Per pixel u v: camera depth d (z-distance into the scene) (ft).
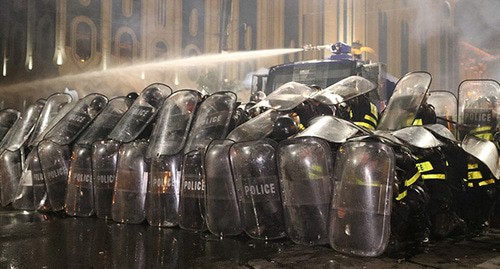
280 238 12.95
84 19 62.34
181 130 15.20
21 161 20.08
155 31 69.87
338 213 11.25
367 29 82.74
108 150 16.44
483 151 13.71
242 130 13.94
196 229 14.25
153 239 13.16
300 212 12.10
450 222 13.11
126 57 67.05
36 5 61.52
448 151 14.03
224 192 13.51
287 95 14.85
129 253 11.52
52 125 19.03
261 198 12.97
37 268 10.17
